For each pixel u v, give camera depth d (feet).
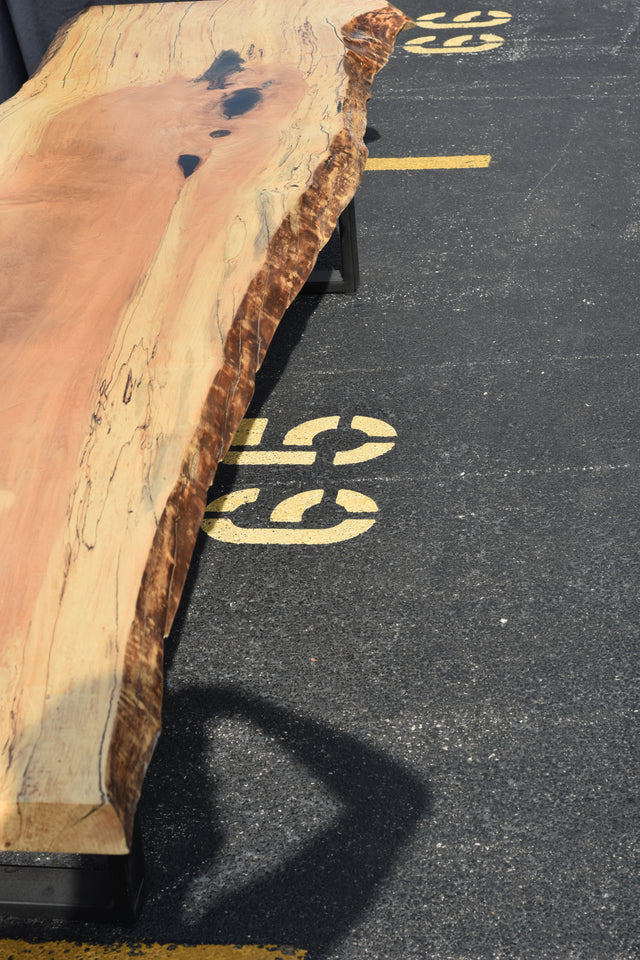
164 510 6.73
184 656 9.68
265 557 10.82
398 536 10.97
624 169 19.01
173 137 12.21
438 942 7.13
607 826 7.83
